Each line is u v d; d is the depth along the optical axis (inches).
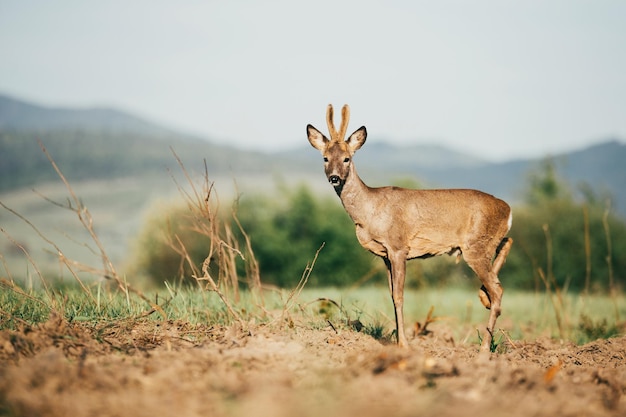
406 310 1509.6
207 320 841.5
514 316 1549.0
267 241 3132.4
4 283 818.2
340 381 562.6
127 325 748.6
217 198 852.0
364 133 861.8
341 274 3166.8
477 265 841.5
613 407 546.3
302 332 779.4
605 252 3144.7
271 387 524.7
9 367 558.3
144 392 518.6
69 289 973.2
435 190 850.8
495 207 850.8
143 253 2984.7
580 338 1158.3
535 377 605.6
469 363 679.1
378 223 828.0
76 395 499.8
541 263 3122.5
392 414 471.2
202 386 528.1
